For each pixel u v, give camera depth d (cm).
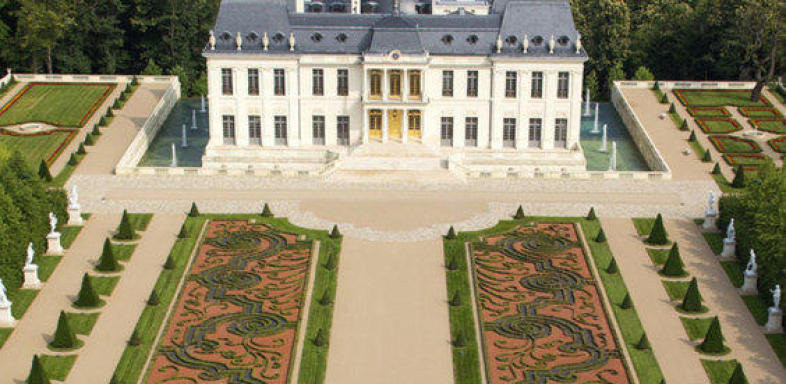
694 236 15825
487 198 17262
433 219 16400
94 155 19262
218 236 15662
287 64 18975
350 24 19150
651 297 14050
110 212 16475
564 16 19100
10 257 13775
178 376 12112
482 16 19325
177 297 13838
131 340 12731
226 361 12431
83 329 13050
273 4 19125
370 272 14638
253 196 17262
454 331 13138
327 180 18025
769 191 15075
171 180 17988
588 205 17000
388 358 12569
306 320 13375
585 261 14975
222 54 18888
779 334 13162
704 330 13250
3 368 12206
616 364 12456
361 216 16500
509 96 19162
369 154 18812
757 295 14075
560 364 12419
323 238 15675
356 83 19088
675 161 19238
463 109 19262
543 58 18812
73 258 14875
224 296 13900
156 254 15062
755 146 19938
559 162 19238
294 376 12175
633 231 16000
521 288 14200
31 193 14850
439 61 18925
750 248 14588
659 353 12738
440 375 12238
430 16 19350
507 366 12388
